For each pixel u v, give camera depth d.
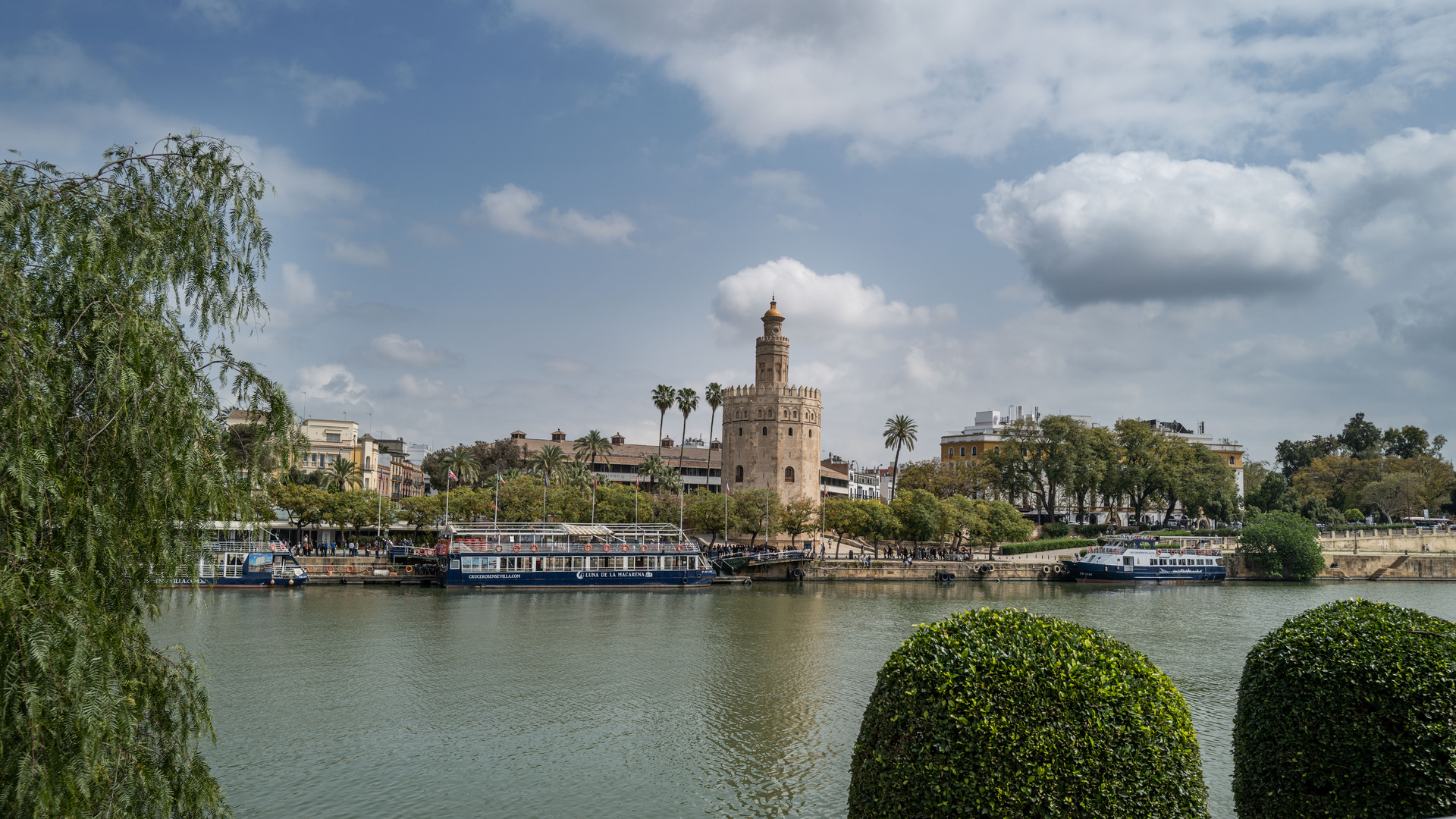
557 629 62.00
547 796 29.16
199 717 15.58
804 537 125.44
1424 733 14.52
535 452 160.75
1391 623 16.20
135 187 14.48
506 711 39.12
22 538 12.35
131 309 13.35
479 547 91.06
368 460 149.88
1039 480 143.88
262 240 15.67
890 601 84.50
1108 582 110.56
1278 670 16.23
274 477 16.11
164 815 14.37
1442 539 134.88
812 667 49.03
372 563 93.69
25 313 12.48
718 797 29.12
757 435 133.88
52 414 12.57
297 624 62.34
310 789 29.69
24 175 13.33
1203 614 75.19
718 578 100.38
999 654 14.62
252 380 15.56
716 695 42.19
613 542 96.75
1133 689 14.30
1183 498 140.50
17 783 11.89
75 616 12.68
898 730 14.60
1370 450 183.88
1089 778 13.63
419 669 47.66
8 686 11.88
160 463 13.60
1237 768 17.06
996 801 13.64
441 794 29.25
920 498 119.19
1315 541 116.06
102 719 12.84
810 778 30.89
